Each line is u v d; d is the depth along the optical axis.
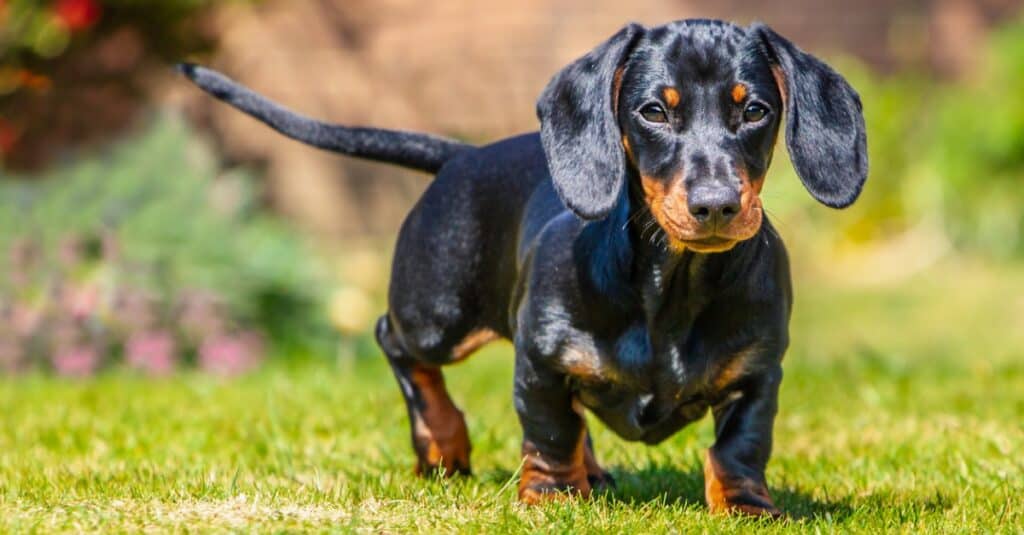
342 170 18.23
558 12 18.28
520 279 5.92
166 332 12.50
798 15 18.58
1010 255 18.14
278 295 13.38
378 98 18.28
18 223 12.99
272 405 8.69
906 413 8.69
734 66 5.29
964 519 5.73
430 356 6.68
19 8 14.07
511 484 6.14
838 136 5.43
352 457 7.41
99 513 5.28
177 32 15.39
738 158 5.17
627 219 5.48
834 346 13.91
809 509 6.07
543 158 6.33
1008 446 7.48
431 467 6.85
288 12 18.02
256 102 7.12
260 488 6.05
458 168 6.64
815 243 18.22
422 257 6.62
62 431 8.16
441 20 18.39
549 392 5.75
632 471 7.04
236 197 14.36
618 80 5.48
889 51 18.72
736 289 5.49
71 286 12.50
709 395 5.67
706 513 5.62
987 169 18.25
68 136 16.59
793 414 8.70
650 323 5.51
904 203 18.45
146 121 15.97
